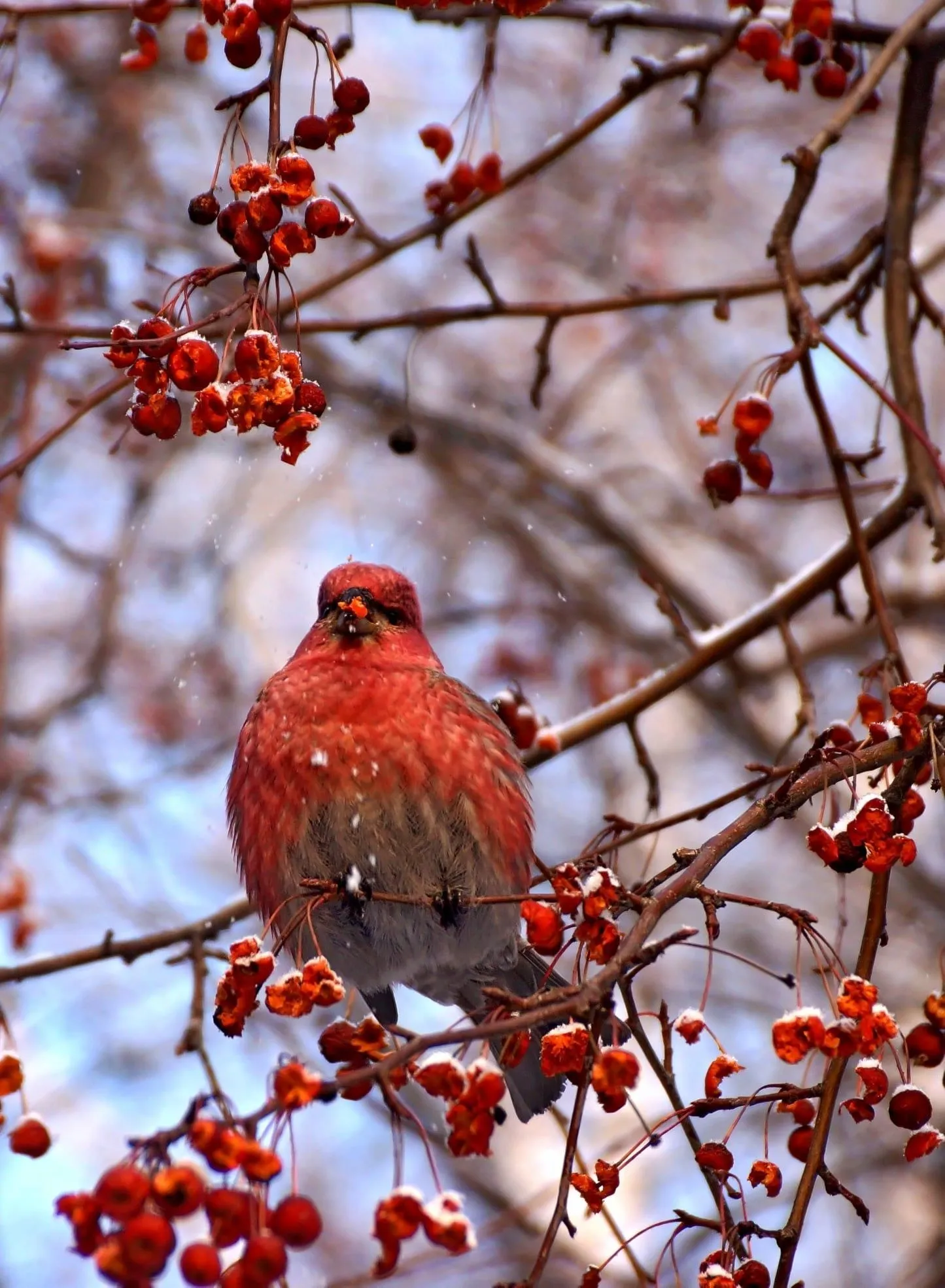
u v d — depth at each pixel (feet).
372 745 21.21
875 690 34.63
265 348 14.70
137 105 39.96
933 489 23.80
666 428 46.83
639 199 45.11
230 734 41.57
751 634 24.85
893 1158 36.73
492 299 26.22
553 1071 13.79
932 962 39.99
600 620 40.06
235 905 24.38
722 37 26.27
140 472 40.42
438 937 22.09
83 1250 11.75
